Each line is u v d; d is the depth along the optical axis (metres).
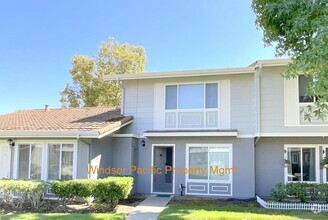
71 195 12.33
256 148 15.62
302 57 7.97
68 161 14.55
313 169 14.97
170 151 16.83
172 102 16.72
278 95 14.62
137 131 16.94
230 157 15.45
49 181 13.49
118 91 31.75
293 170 15.18
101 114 18.09
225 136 15.34
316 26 7.55
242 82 15.80
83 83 32.12
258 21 10.26
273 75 14.77
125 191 12.32
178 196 15.41
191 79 16.45
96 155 14.65
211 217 10.25
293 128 14.32
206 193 15.57
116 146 16.14
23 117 18.88
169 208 12.09
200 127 16.11
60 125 15.23
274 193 14.02
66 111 19.97
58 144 14.80
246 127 15.45
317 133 14.07
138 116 17.05
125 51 32.78
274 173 15.28
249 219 10.10
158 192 16.31
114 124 14.95
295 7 8.65
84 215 10.86
